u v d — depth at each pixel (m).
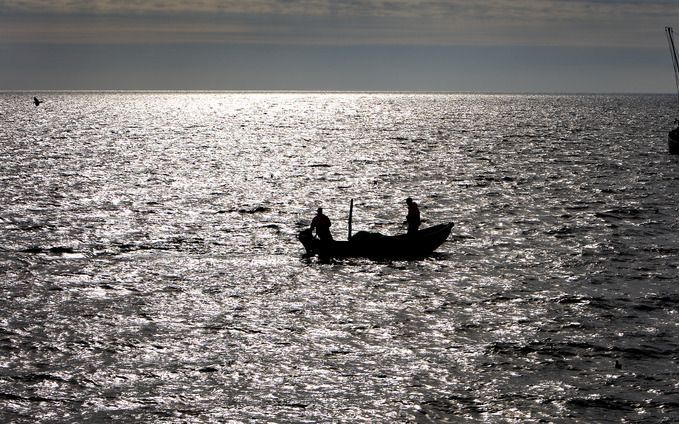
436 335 60.62
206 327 62.28
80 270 80.25
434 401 48.88
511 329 62.03
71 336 59.78
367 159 198.62
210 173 166.50
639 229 102.50
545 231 101.44
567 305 68.44
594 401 48.78
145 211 116.56
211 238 97.12
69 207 119.19
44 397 49.12
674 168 170.50
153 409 47.69
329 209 120.06
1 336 59.50
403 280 76.88
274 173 167.12
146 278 77.31
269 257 86.75
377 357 56.00
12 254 87.06
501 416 46.94
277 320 64.19
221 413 47.25
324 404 48.44
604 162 185.00
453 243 93.69
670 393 49.91
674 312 66.50
